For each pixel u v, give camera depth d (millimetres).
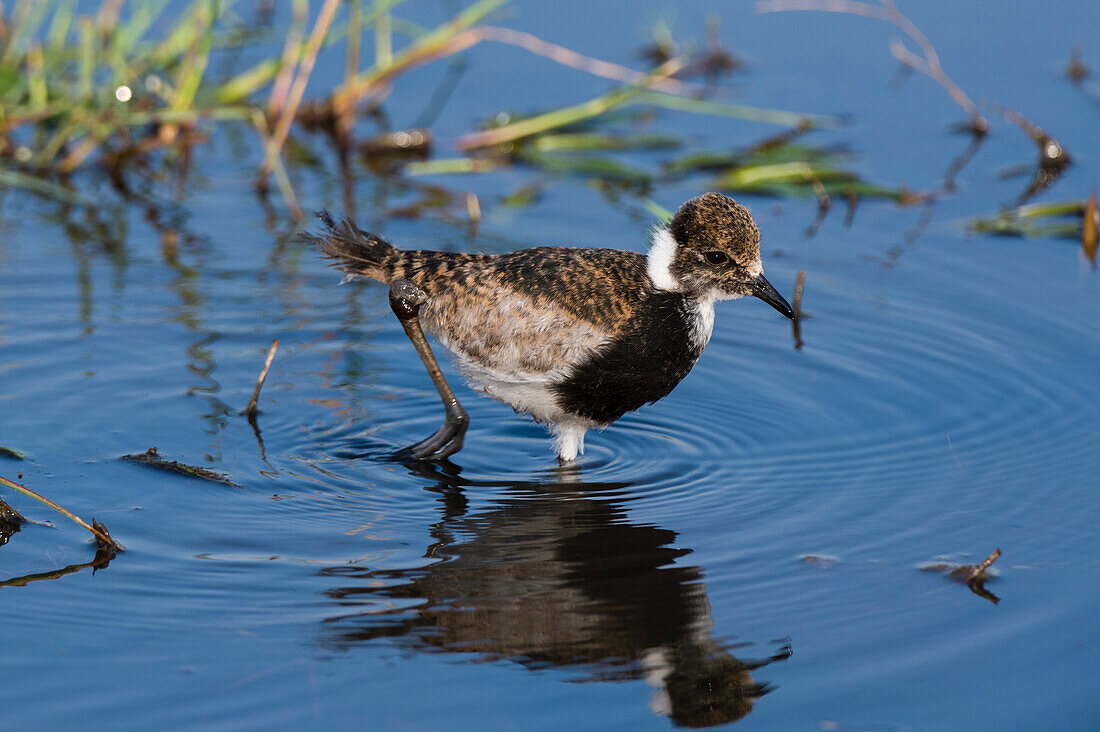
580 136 19531
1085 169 18109
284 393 13281
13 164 18250
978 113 19422
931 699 8453
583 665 8844
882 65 21188
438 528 10766
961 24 22328
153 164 18656
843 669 8781
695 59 20984
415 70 21391
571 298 11844
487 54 22094
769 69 21094
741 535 10648
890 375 13609
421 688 8531
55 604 9391
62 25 19531
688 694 8523
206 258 16109
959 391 13195
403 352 14391
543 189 18125
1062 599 9570
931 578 9922
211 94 19500
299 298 15375
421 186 18141
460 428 12242
